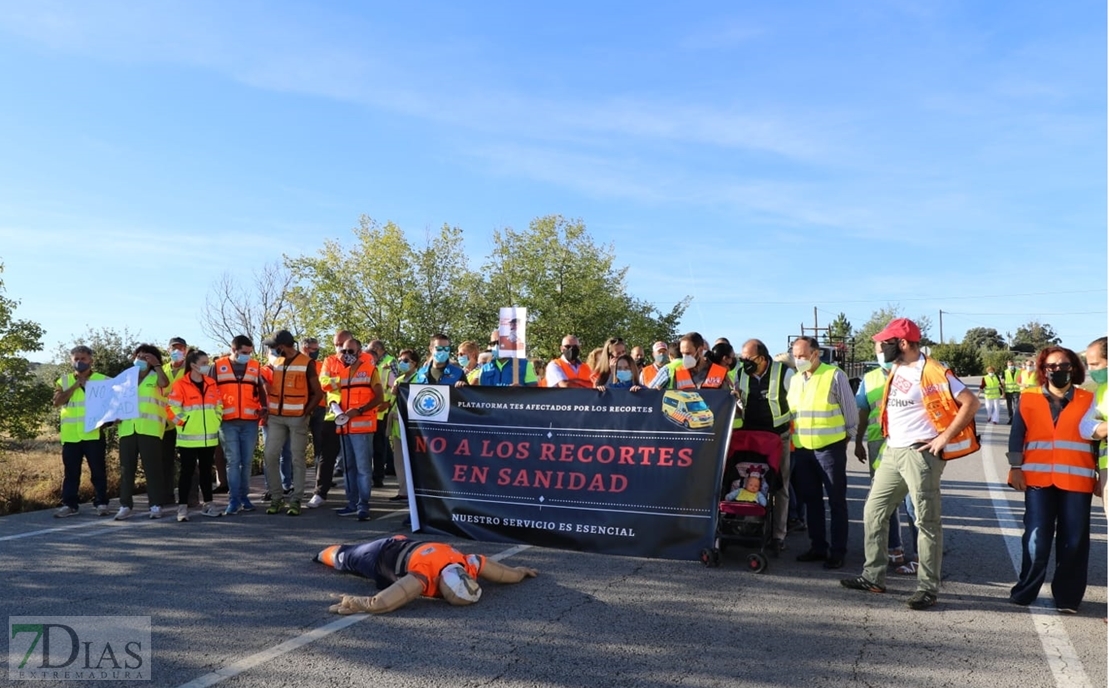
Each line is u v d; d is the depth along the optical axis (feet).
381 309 117.50
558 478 25.13
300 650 15.44
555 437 25.34
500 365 30.25
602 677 14.29
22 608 17.99
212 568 21.68
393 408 36.73
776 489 23.73
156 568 21.67
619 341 29.37
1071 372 18.60
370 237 118.42
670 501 23.72
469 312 124.26
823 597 19.69
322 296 114.52
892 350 19.70
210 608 18.06
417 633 16.47
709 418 23.57
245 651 15.38
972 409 18.29
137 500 34.71
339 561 21.02
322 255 117.39
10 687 13.60
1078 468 18.40
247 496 31.04
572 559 23.34
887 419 19.89
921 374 19.21
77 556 23.08
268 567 21.81
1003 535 27.14
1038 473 18.83
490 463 26.00
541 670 14.57
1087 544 18.44
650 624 17.31
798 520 28.94
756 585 20.71
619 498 24.30
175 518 29.55
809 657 15.47
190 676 14.14
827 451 22.91
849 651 15.84
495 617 17.61
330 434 33.06
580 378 31.01
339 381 29.78
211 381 29.86
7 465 47.44
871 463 24.09
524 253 130.31
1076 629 17.39
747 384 24.50
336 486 38.65
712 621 17.61
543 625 17.11
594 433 24.86
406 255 118.42
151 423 29.50
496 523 25.67
